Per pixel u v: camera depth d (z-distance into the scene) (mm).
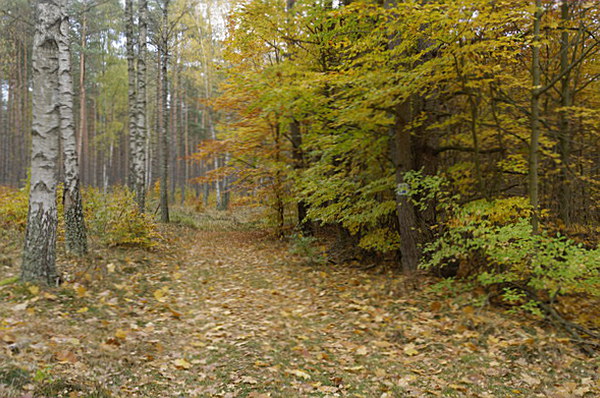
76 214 8117
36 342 3914
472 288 6777
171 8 26250
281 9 10086
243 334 5195
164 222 16484
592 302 6586
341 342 5027
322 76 7070
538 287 5832
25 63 31203
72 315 5008
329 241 13062
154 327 5211
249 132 12875
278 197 14242
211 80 27766
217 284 8094
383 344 4906
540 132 7316
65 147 8047
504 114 7977
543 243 5934
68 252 7980
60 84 7961
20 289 5406
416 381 4020
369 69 7207
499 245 6195
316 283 8156
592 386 3857
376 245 8961
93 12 28719
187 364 4141
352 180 9430
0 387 2869
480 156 8430
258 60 12766
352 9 6434
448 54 6105
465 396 3750
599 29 7504
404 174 7836
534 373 4176
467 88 7039
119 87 33250
